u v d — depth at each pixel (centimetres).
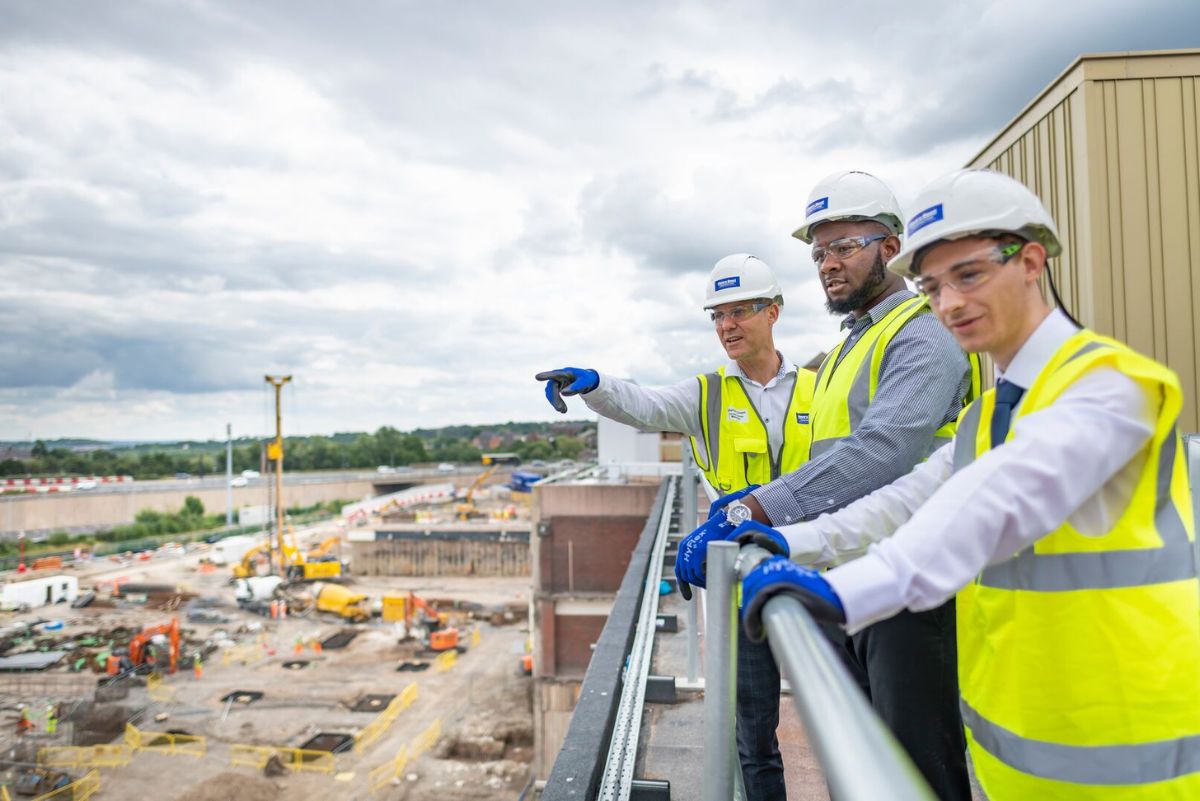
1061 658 121
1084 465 112
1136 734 116
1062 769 121
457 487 13262
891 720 205
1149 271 381
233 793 2330
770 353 314
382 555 5925
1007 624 130
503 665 3675
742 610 111
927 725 201
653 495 2206
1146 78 388
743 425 312
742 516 177
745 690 259
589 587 2198
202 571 6450
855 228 231
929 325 209
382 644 4066
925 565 108
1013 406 138
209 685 3419
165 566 6869
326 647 4041
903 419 192
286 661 3778
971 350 140
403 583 5631
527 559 5856
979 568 110
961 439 151
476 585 5559
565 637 2170
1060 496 111
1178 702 117
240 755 2650
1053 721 122
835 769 67
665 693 423
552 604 2177
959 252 135
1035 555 126
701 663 462
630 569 647
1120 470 120
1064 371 124
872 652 211
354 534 5944
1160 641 117
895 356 210
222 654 3916
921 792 61
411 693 3216
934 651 201
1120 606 118
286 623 4581
